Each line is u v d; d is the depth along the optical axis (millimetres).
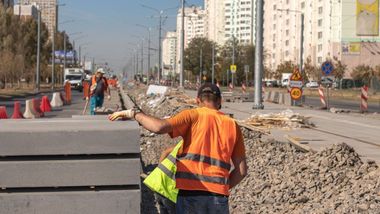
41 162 5484
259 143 16109
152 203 9602
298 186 10430
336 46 126062
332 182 10359
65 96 44656
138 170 5625
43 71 111812
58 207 5500
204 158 4898
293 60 143875
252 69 123812
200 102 5219
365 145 17125
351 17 124812
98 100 25625
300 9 142000
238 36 143500
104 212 5559
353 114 33125
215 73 124438
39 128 5578
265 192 10547
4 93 57906
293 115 23344
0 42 92438
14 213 5453
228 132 4992
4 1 124562
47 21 142875
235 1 143875
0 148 5441
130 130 5621
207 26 157500
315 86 112688
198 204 4852
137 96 55906
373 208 8633
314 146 15984
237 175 5125
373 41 124938
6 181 5453
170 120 4918
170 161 5090
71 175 5531
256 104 35531
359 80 110438
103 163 5570
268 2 162750
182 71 62344
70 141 5527
